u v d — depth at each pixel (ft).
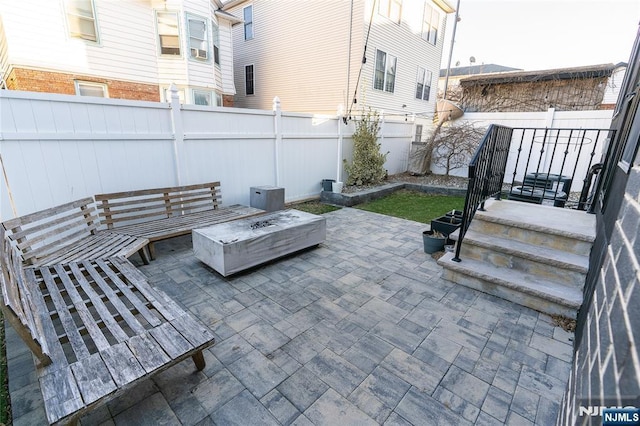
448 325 8.08
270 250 11.23
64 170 11.12
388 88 34.42
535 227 9.74
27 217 8.61
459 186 25.54
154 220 13.12
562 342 7.45
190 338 5.85
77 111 11.12
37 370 4.92
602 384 2.18
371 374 6.44
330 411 5.59
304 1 32.12
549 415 5.53
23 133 10.02
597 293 3.09
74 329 5.98
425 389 6.07
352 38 29.55
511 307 8.90
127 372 4.99
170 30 26.94
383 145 28.35
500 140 11.89
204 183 15.26
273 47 36.37
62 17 21.71
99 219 11.98
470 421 5.42
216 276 10.68
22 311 5.00
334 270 11.23
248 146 17.31
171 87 13.51
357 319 8.32
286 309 8.77
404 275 10.89
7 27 19.75
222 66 32.48
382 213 19.38
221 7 31.48
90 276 8.18
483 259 10.27
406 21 34.32
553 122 23.70
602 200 9.68
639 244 2.14
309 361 6.79
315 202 22.13
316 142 21.75
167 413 5.53
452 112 28.76
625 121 9.00
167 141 13.82
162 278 10.50
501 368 6.63
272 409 5.62
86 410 4.42
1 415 5.47
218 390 6.02
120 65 24.91
